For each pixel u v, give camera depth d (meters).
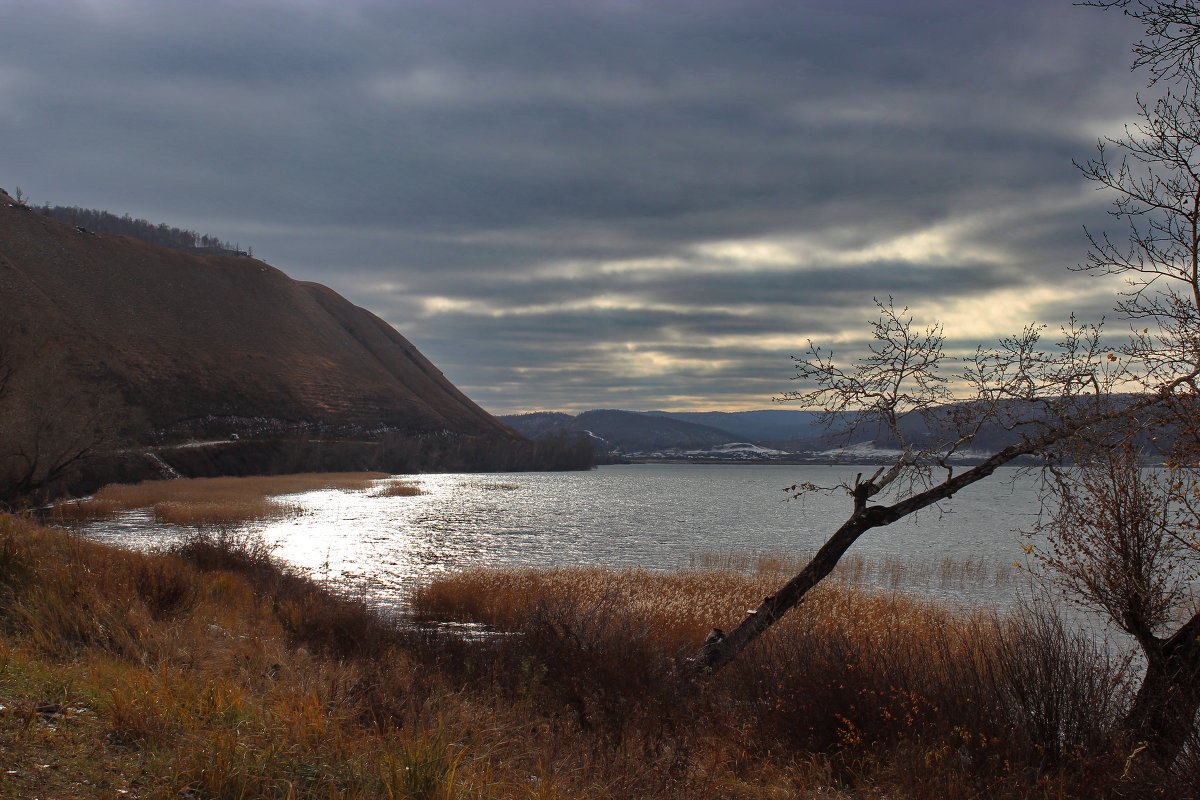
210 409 127.44
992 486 104.56
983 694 6.86
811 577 9.71
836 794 5.96
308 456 122.56
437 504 65.94
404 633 11.73
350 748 5.00
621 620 10.78
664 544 39.06
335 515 51.53
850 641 8.44
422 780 4.46
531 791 4.72
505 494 84.38
